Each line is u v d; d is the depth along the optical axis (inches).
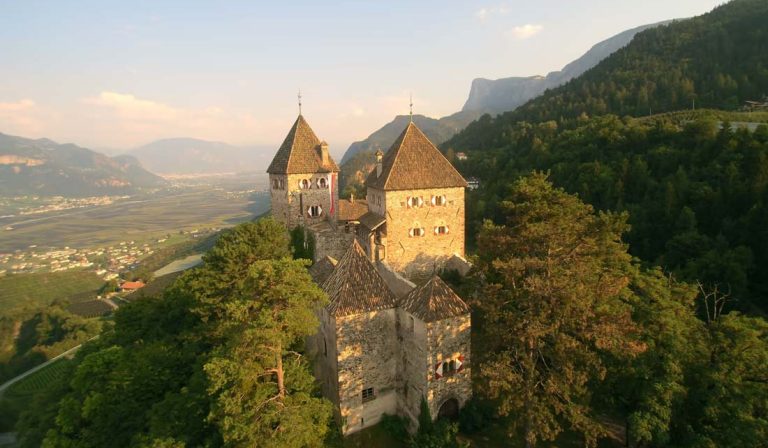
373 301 1236.5
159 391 1365.7
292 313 967.0
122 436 1280.8
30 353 3796.8
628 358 1049.5
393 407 1310.3
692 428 1026.1
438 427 1128.2
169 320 1812.3
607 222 1286.9
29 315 4896.7
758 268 2023.9
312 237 2172.7
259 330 924.6
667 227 2415.1
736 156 2556.6
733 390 1010.7
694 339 1108.5
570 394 1053.8
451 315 1148.5
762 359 1039.0
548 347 1055.0
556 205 1230.9
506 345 1125.1
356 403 1238.9
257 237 1700.3
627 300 1240.8
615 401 1187.9
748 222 2106.3
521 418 1059.3
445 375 1169.4
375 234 2046.0
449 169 2119.8
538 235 1079.6
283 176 2299.5
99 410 1341.0
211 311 1567.4
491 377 992.2
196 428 1104.2
